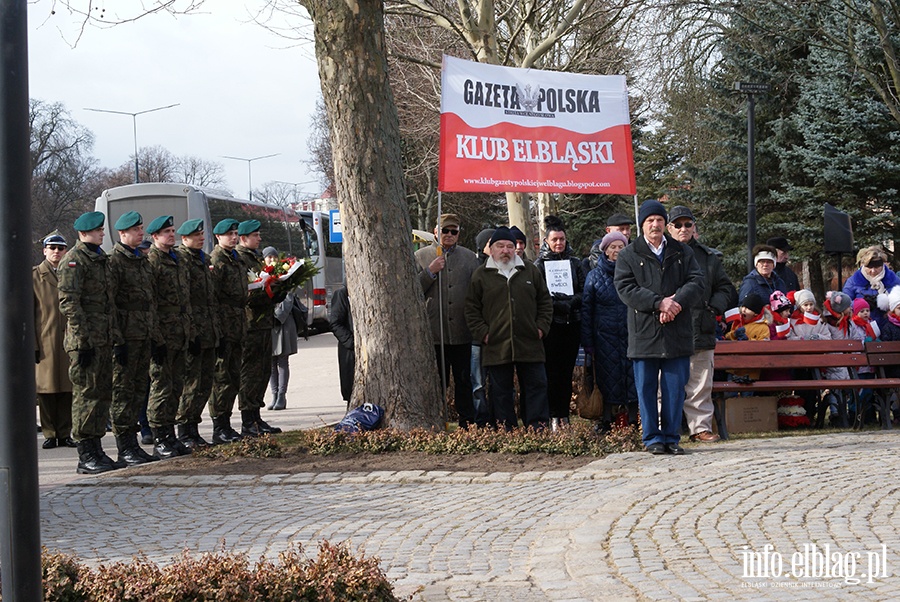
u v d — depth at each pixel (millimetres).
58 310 11688
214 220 25469
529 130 10656
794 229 28328
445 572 5660
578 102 10820
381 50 10211
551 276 10766
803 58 28641
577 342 10773
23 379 2936
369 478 8375
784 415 10789
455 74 10453
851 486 7242
